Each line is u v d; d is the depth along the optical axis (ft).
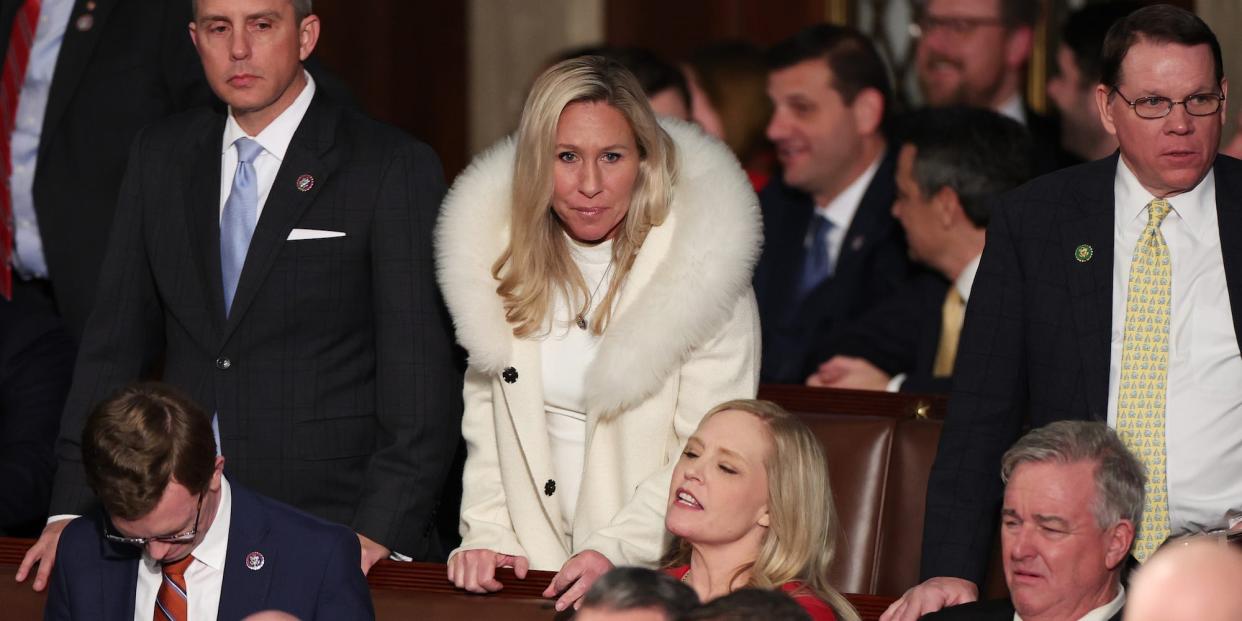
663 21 87.35
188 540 37.24
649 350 39.91
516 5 88.74
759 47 72.84
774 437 37.22
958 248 58.85
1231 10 76.28
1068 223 38.86
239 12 42.75
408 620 39.40
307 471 43.11
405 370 42.80
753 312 41.42
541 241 40.78
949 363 59.06
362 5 88.53
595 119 39.81
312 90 44.57
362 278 43.52
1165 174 37.17
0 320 54.44
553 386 41.29
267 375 43.16
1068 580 34.63
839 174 64.85
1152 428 37.91
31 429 52.95
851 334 60.64
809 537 37.11
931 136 58.65
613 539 39.24
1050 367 38.81
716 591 37.37
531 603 38.86
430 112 89.51
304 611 37.68
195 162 44.39
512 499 41.55
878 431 47.98
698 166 41.55
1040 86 75.25
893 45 80.38
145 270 44.70
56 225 54.29
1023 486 34.96
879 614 38.42
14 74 55.47
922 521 47.01
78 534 39.34
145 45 54.19
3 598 41.65
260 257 43.06
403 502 42.16
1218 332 37.78
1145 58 36.91
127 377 44.45
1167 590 22.02
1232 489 37.78
